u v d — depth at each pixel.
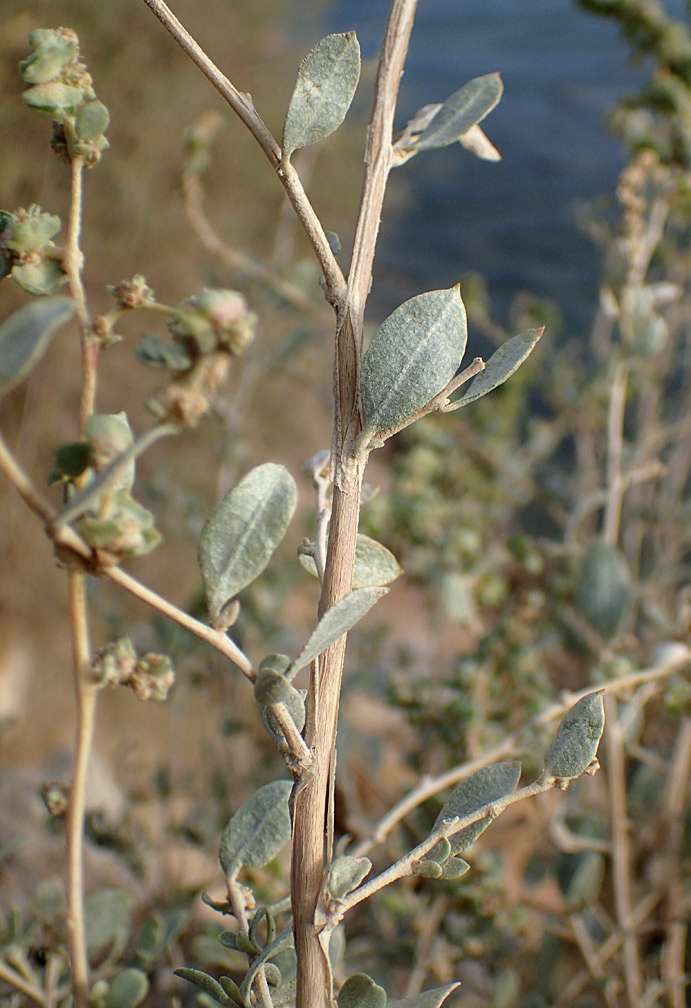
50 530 0.24
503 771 0.28
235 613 0.26
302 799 0.27
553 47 5.86
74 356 1.49
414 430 0.65
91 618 1.37
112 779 0.85
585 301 2.35
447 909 0.54
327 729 0.27
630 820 0.57
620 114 0.59
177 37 0.27
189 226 1.71
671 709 0.43
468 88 0.29
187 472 1.56
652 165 0.59
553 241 2.94
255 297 0.76
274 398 1.78
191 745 1.06
